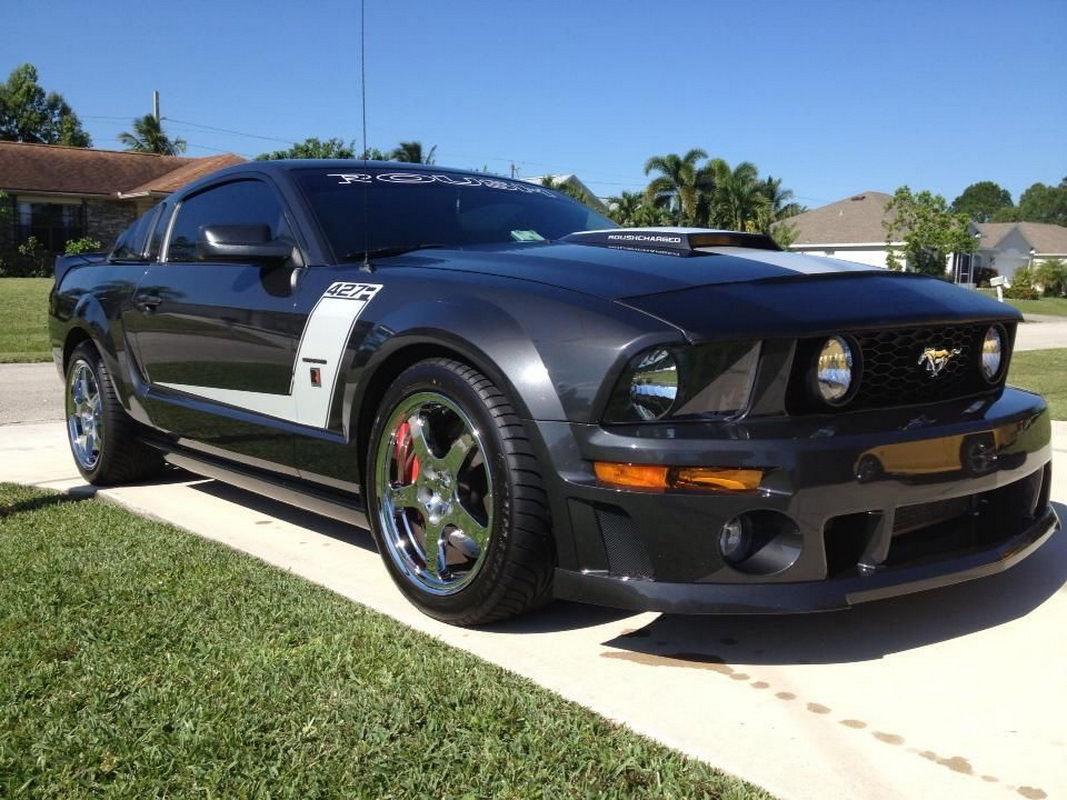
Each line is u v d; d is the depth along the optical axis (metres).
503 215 3.79
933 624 2.77
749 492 2.31
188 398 3.86
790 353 2.39
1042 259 55.66
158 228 4.36
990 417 2.64
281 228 3.54
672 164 41.62
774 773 1.98
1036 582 3.09
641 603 2.38
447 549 2.80
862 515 2.45
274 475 3.60
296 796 1.86
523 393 2.49
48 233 29.94
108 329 4.35
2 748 2.03
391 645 2.57
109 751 2.02
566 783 1.91
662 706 2.28
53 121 53.78
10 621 2.73
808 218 47.22
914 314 2.56
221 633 2.65
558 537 2.50
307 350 3.17
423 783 1.91
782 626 2.78
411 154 29.97
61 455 5.45
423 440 2.79
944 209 27.62
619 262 2.80
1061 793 1.92
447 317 2.70
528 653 2.59
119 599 2.92
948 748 2.09
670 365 2.37
